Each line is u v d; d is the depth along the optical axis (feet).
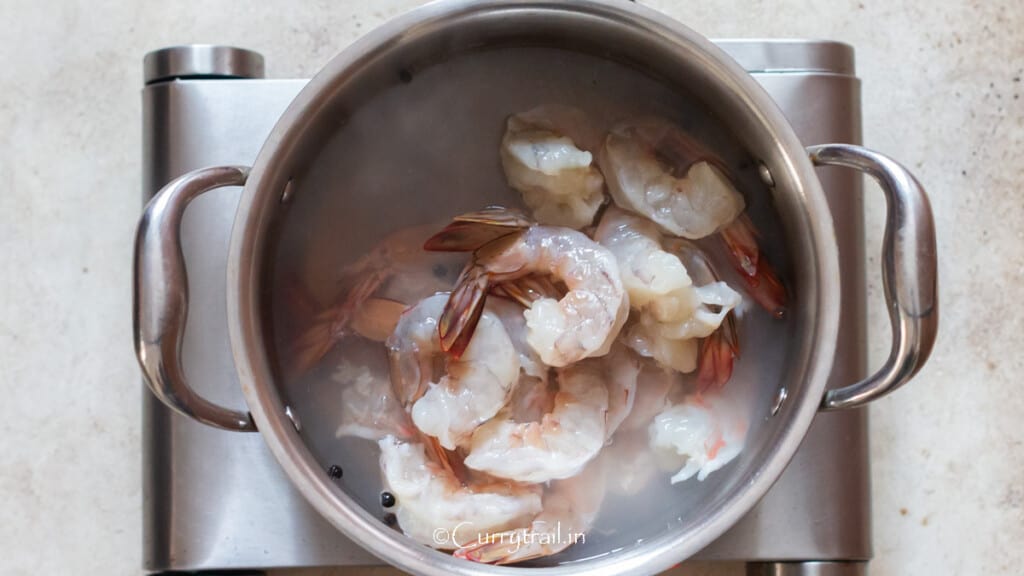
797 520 1.53
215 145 1.53
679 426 1.44
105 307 1.71
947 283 1.75
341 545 1.51
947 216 1.75
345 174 1.48
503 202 1.50
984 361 1.74
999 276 1.75
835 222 1.55
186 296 1.26
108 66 1.73
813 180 1.30
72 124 1.72
